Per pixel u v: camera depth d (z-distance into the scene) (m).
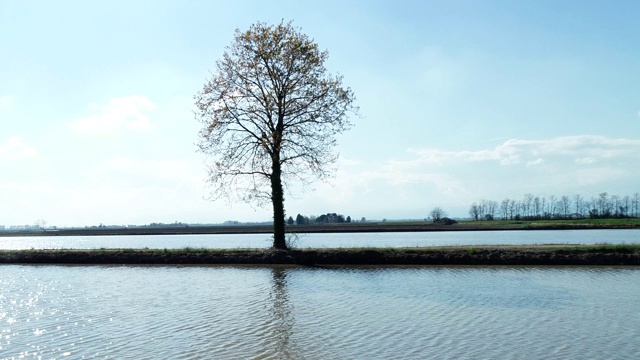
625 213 154.38
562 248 33.69
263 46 36.66
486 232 96.00
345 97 37.78
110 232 161.75
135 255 38.00
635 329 16.58
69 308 20.98
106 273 32.34
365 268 32.62
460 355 14.00
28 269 35.50
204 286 26.23
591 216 156.38
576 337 15.69
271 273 30.89
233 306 20.89
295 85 37.28
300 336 16.06
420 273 29.84
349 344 15.13
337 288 25.02
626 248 32.94
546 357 13.78
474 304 20.75
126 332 16.83
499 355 13.98
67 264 38.25
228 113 37.28
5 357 14.28
